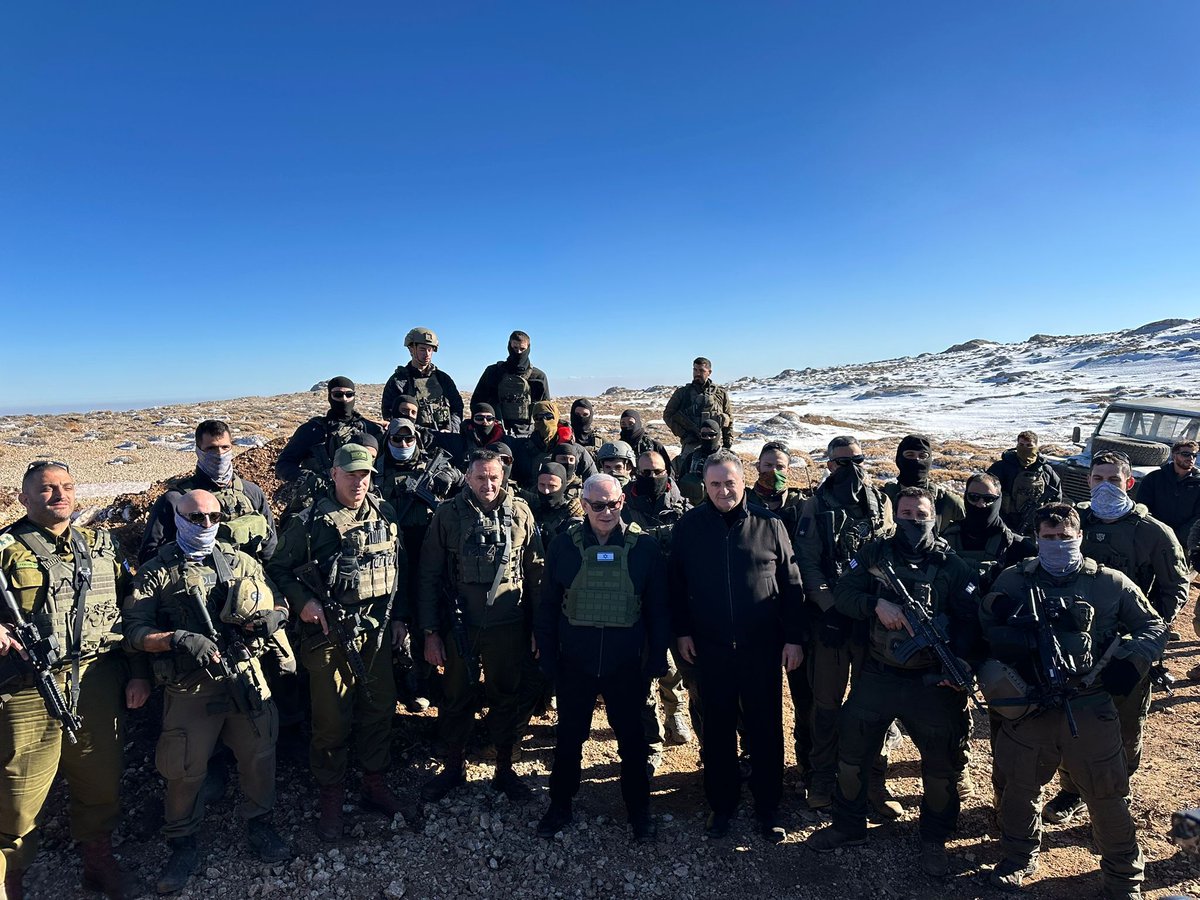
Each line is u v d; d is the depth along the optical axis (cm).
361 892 345
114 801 338
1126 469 445
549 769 460
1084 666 328
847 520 406
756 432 2723
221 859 363
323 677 380
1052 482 693
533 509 520
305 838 383
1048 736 339
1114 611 339
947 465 1748
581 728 388
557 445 571
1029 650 335
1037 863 369
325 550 385
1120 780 330
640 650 386
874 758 377
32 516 323
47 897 334
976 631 353
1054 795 432
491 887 353
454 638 407
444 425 664
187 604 345
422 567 422
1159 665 404
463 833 390
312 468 529
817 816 415
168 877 339
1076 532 343
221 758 420
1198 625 587
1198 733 497
